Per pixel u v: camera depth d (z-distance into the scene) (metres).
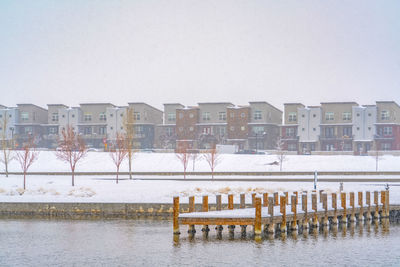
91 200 39.47
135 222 35.00
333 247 27.19
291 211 30.91
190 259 24.66
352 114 116.75
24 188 47.50
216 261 24.23
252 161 81.88
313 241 28.55
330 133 117.75
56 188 47.34
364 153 102.75
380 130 114.94
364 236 30.30
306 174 65.94
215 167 78.38
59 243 28.39
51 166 78.62
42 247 27.45
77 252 26.30
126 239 29.33
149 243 28.19
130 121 77.94
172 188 46.94
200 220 28.80
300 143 119.38
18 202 38.59
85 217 37.22
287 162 81.12
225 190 44.31
